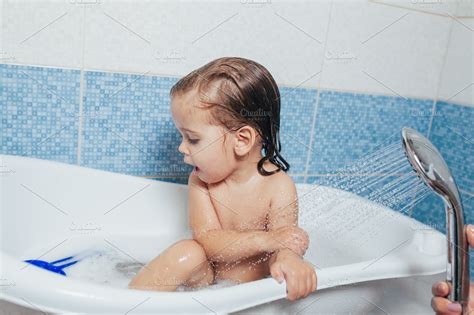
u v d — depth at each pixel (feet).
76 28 2.89
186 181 3.43
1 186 2.73
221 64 2.83
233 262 2.57
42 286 1.60
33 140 2.97
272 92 2.96
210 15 3.18
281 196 2.79
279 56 3.44
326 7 3.49
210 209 2.90
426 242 2.46
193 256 2.48
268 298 1.92
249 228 2.85
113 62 3.02
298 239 2.51
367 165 3.26
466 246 2.02
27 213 2.84
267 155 2.99
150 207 3.17
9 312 1.69
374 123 3.92
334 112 3.74
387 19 3.73
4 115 2.87
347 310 2.19
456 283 2.03
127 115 3.15
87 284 1.66
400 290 2.27
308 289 2.01
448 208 2.01
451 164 3.96
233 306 1.81
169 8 3.07
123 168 3.23
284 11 3.37
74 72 2.95
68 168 2.95
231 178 2.88
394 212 2.92
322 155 3.79
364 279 2.13
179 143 3.34
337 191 2.91
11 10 2.73
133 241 3.08
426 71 3.99
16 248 2.80
